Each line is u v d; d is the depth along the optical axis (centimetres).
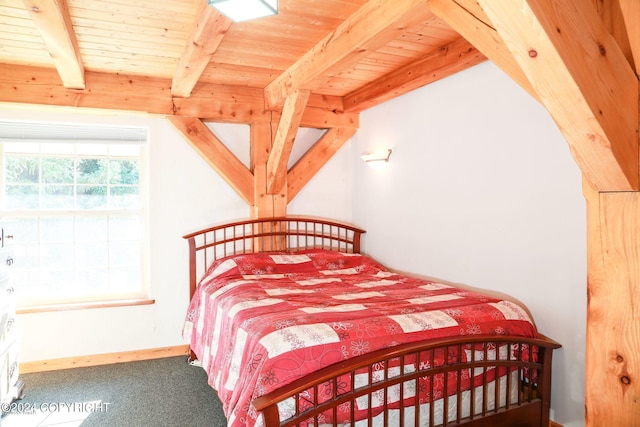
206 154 383
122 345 372
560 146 242
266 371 176
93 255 376
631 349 129
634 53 127
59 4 201
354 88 399
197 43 243
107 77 342
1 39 269
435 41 284
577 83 117
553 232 246
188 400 290
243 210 413
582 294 231
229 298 277
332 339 191
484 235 293
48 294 362
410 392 201
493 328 223
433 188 340
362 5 226
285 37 271
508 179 274
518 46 122
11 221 293
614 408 133
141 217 390
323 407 174
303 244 431
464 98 308
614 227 132
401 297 268
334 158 448
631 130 127
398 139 380
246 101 389
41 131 353
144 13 232
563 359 241
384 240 404
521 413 221
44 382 322
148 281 389
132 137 381
